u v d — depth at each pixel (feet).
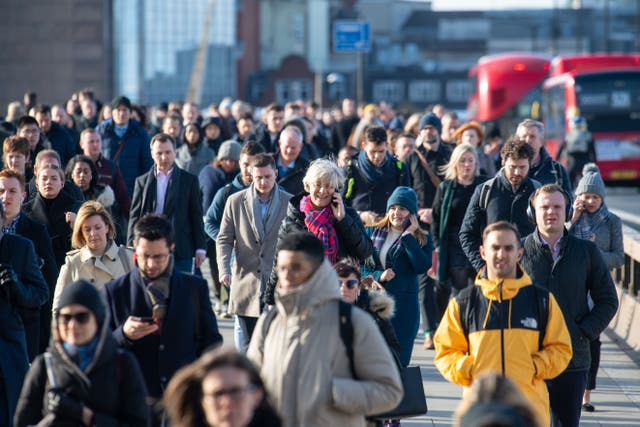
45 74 590.14
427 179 96.99
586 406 71.61
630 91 249.96
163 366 47.26
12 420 55.98
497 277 50.14
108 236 62.85
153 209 84.33
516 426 31.01
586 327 56.75
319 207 63.77
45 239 66.80
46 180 73.82
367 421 49.88
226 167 99.96
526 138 82.48
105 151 111.24
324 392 41.06
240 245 71.15
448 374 50.24
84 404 41.16
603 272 57.47
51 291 66.95
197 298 48.19
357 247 63.93
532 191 72.28
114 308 48.19
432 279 88.63
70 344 41.45
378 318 52.29
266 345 42.16
